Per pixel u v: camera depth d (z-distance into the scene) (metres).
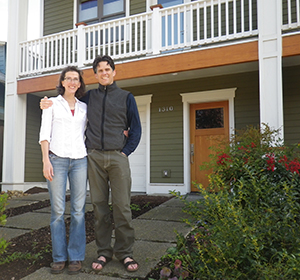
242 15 5.13
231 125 6.10
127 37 7.40
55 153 2.48
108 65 2.59
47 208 5.05
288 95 5.69
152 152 6.80
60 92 2.67
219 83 6.27
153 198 5.60
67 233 3.69
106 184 2.61
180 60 5.44
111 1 7.78
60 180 2.49
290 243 2.29
